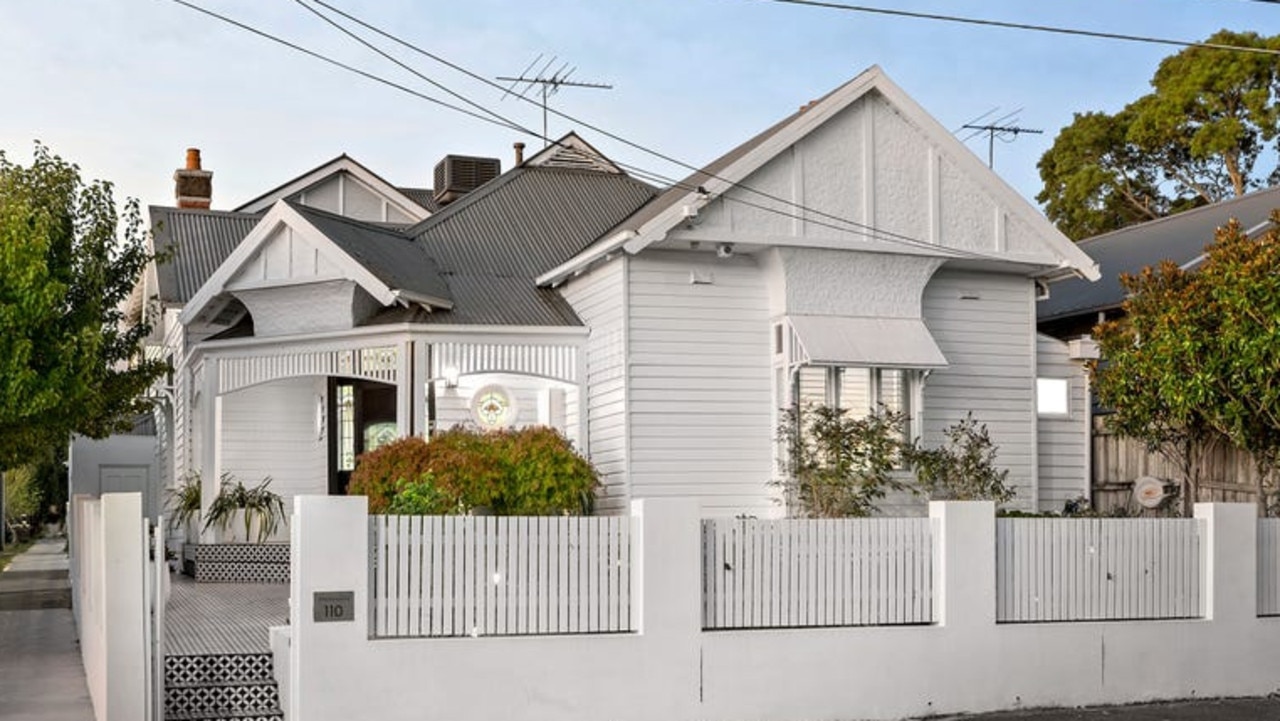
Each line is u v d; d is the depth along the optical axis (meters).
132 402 23.97
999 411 20.30
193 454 22.72
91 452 37.09
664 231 17.81
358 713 11.34
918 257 19.23
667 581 12.41
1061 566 14.18
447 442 16.34
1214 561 14.77
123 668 10.95
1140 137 40.00
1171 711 13.88
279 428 21.67
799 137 18.42
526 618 12.07
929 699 13.32
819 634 12.94
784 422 18.55
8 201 17.70
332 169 29.09
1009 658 13.71
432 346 18.78
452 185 29.41
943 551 13.51
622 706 12.19
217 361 20.30
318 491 21.75
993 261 19.70
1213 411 16.53
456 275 20.61
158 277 23.78
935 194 19.36
